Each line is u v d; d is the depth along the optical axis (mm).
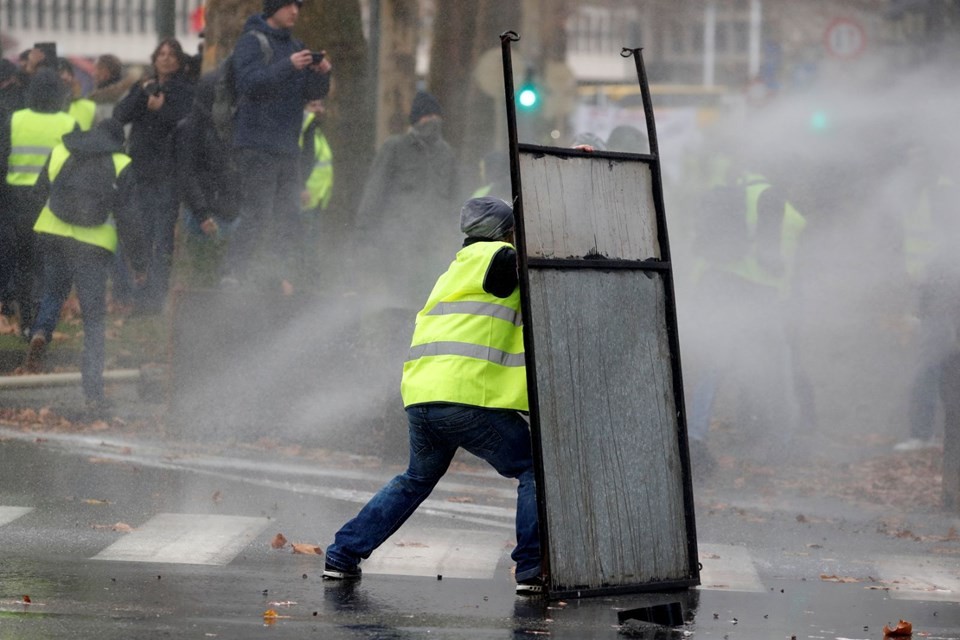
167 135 44469
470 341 21203
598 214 21391
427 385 21203
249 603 20062
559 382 20734
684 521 21875
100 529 25484
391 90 69125
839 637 19531
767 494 34062
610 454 21125
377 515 22094
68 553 23438
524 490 21297
